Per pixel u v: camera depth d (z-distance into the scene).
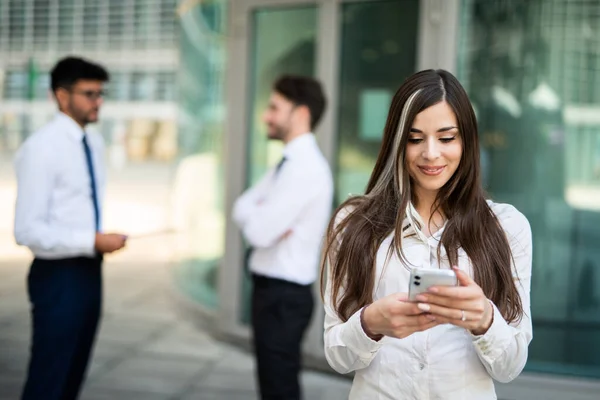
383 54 3.72
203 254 5.05
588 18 3.39
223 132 4.68
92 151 2.75
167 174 12.13
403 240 1.38
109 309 5.30
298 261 2.63
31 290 2.57
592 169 3.43
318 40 3.88
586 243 3.46
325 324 1.45
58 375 2.55
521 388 3.46
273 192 2.67
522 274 1.38
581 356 3.48
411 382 1.34
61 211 2.58
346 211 1.46
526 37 3.46
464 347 1.34
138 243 8.28
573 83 3.43
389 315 1.21
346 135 3.85
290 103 2.73
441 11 3.49
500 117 3.50
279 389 2.60
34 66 10.00
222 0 4.76
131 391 3.56
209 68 5.03
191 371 3.91
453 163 1.34
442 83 1.34
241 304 4.36
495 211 1.42
